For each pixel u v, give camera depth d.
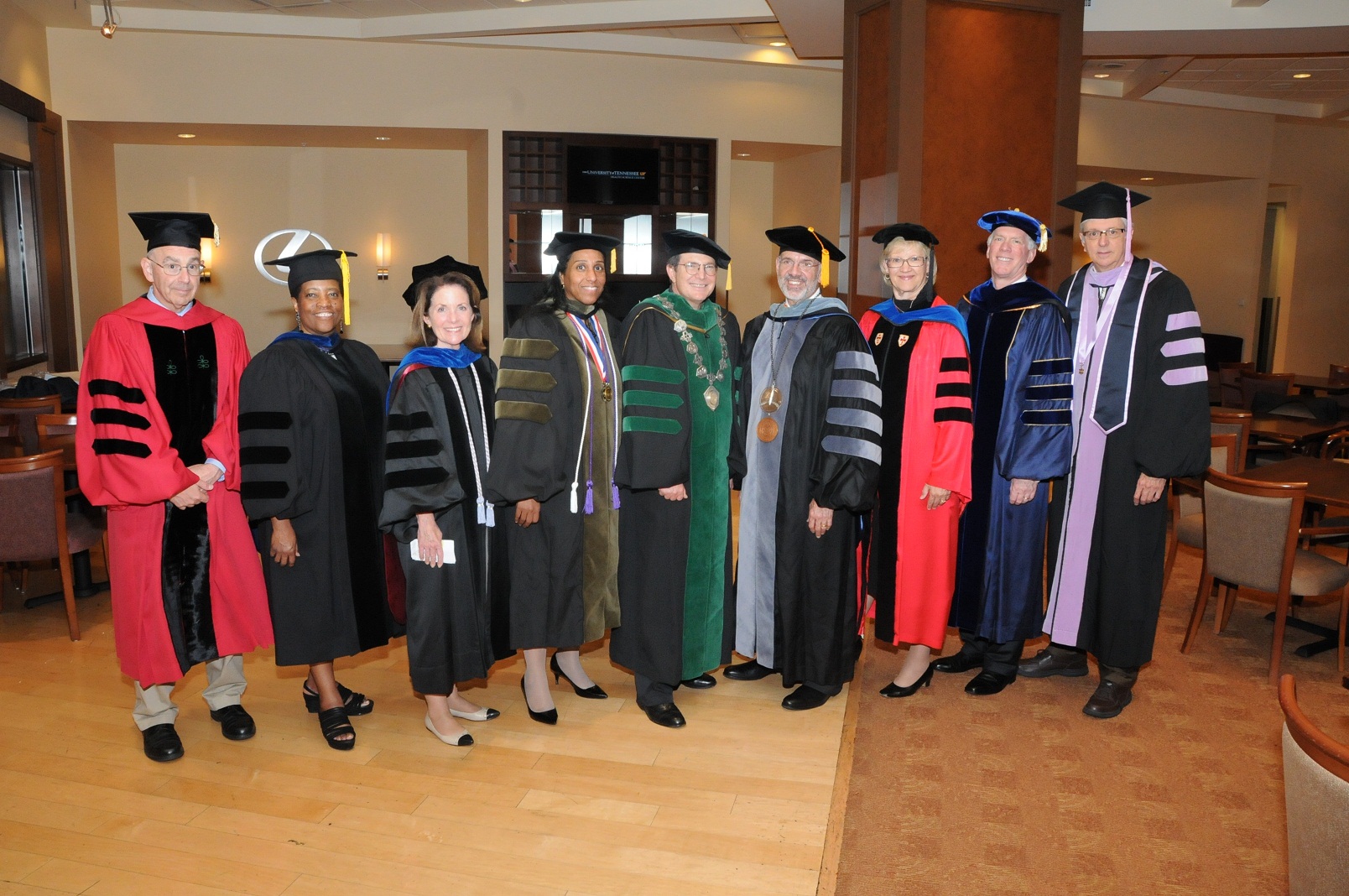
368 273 9.69
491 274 8.62
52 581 4.95
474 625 2.97
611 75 8.57
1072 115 5.37
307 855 2.45
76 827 2.57
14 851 2.45
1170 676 3.80
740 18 7.18
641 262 8.91
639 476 3.03
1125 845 2.56
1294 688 1.60
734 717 3.31
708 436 3.18
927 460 3.31
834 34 6.71
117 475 2.80
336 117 8.20
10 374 6.98
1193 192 11.55
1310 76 9.15
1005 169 5.31
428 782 2.82
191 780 2.82
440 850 2.47
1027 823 2.66
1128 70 8.82
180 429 2.94
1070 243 5.46
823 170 9.43
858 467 3.10
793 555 3.28
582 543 3.14
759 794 2.78
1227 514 3.85
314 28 7.89
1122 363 3.31
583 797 2.75
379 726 3.21
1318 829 1.45
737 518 6.44
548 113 8.51
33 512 3.93
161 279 2.93
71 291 8.02
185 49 7.95
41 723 3.22
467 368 3.00
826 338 3.22
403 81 8.27
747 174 10.32
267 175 9.39
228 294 9.45
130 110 7.96
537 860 2.44
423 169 9.66
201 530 2.98
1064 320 3.35
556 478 2.98
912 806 2.75
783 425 3.26
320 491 2.97
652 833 2.56
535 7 7.51
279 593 2.96
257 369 2.87
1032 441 3.29
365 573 3.10
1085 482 3.39
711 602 3.26
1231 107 10.09
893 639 3.43
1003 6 5.18
